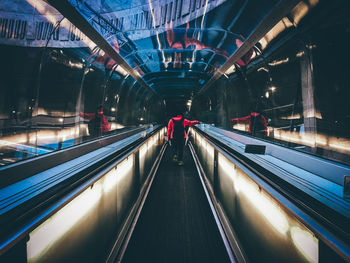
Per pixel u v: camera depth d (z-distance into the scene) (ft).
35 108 10.06
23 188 3.92
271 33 8.21
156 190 14.02
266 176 4.91
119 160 7.41
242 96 15.38
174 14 10.03
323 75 6.55
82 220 5.10
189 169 19.42
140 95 30.22
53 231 3.97
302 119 7.81
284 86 9.26
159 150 25.79
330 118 6.30
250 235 6.11
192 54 15.92
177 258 7.39
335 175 4.00
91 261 5.57
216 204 10.32
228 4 8.50
